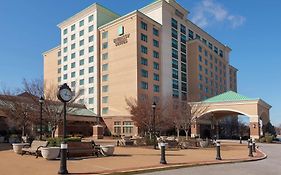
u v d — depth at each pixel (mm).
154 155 20406
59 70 88500
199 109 57781
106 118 71812
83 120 66188
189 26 88438
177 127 52875
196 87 83562
